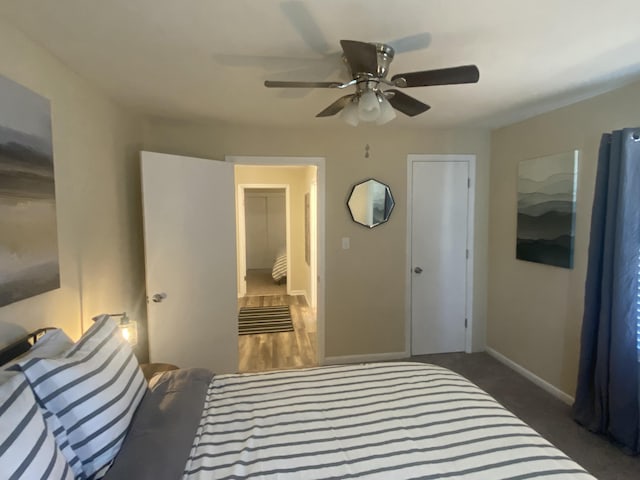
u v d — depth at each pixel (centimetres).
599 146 229
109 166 240
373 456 123
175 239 281
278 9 140
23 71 155
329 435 135
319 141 336
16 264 139
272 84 167
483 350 374
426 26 153
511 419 146
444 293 363
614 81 218
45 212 159
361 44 133
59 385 112
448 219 357
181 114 285
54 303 173
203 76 206
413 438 133
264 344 405
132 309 278
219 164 310
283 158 332
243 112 280
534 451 125
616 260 211
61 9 138
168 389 160
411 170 348
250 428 140
